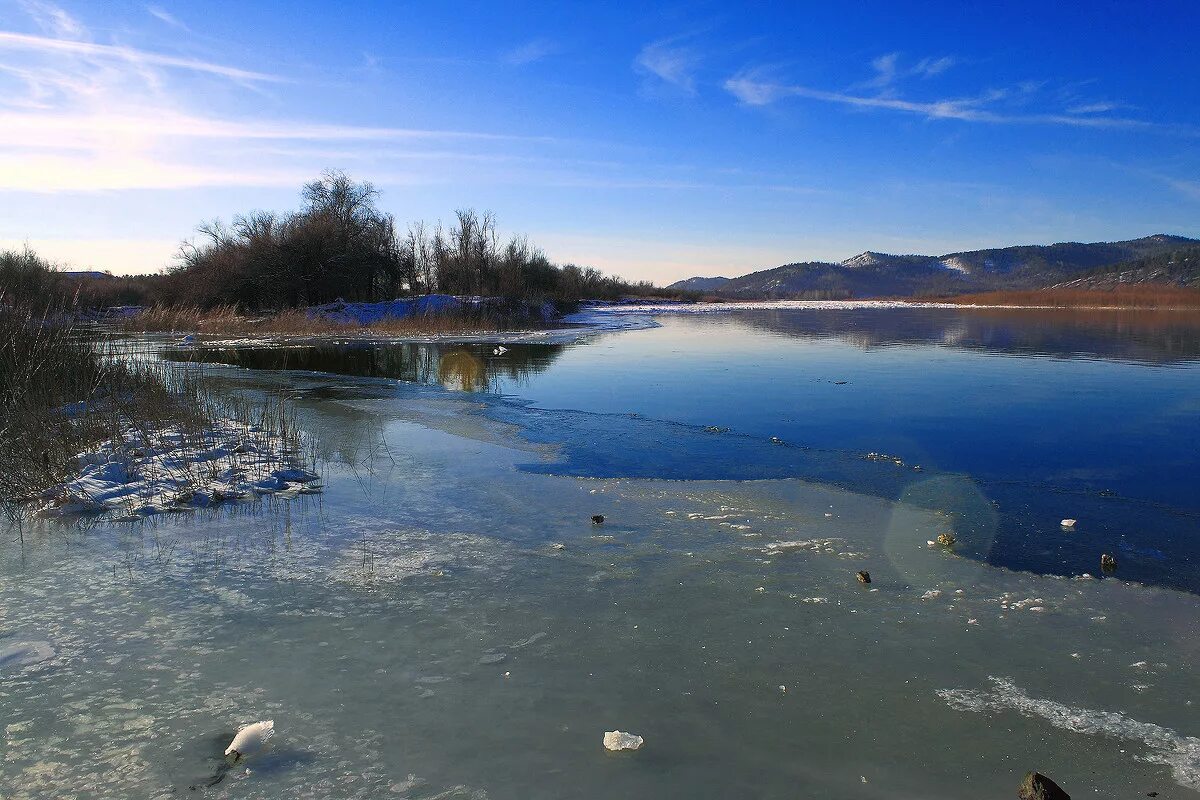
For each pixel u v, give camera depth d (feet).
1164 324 125.18
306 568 17.65
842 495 24.23
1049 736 11.34
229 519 21.44
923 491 24.72
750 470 27.50
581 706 11.94
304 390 48.67
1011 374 55.77
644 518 21.80
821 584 16.97
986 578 17.40
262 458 27.99
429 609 15.44
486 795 9.75
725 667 13.25
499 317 119.55
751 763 10.55
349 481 25.80
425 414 39.40
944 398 44.45
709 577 17.34
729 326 122.72
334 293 135.33
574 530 20.66
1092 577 17.44
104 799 9.55
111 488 23.49
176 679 12.54
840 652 13.85
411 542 19.56
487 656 13.52
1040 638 14.46
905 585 16.97
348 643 13.92
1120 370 58.08
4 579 16.80
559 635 14.37
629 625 14.84
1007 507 22.98
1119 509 22.81
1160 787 10.18
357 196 152.56
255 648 13.66
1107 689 12.66
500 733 11.16
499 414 39.47
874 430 35.12
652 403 43.14
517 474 26.84
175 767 10.22
